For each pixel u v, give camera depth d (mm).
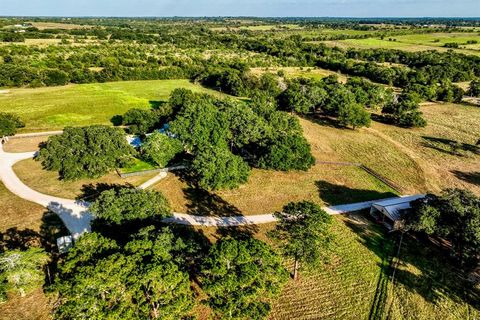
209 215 50438
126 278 27750
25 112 94562
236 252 30078
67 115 94250
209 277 31078
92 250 30875
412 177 65875
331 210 53125
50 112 95625
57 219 48031
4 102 102938
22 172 60844
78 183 57656
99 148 58094
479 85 130125
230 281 28359
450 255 42812
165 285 28062
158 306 28953
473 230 38938
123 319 26812
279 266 31422
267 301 35938
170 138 64062
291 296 36875
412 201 48438
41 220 47656
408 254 43969
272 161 60156
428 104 120125
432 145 82312
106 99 110375
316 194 57781
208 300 29562
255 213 51438
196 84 138875
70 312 26234
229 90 127250
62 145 57938
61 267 29812
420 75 141000
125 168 62656
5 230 45344
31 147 72250
